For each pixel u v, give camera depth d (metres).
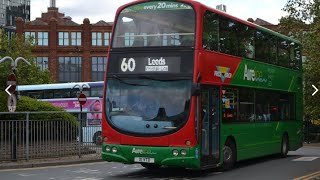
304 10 17.75
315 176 13.33
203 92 12.88
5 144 16.16
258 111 16.67
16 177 12.98
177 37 12.83
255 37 16.67
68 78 73.44
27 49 52.81
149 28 13.17
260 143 16.77
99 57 74.12
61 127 17.83
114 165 16.61
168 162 12.24
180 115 12.31
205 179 12.77
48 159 17.12
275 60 18.45
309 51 17.83
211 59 13.35
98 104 29.38
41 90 31.31
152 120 12.52
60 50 73.38
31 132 16.81
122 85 13.09
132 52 13.16
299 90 21.09
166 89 12.59
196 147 12.29
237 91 15.05
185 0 12.98
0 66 26.53
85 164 16.94
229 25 14.73
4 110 20.56
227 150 14.44
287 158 19.78
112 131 12.90
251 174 13.94
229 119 14.43
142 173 14.16
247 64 15.84
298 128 20.94
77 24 74.12
